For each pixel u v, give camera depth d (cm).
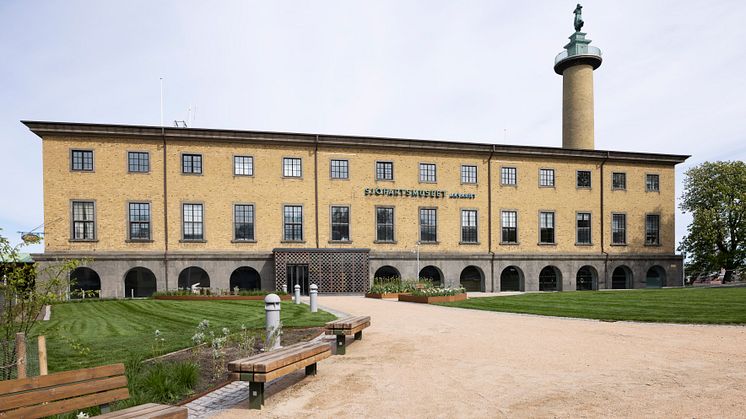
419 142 3591
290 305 2234
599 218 3959
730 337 1177
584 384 752
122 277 3064
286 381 800
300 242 3378
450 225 3659
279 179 3384
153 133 3166
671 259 4034
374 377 817
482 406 649
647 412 612
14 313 766
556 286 3962
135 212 3159
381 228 3528
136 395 684
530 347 1077
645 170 4091
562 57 4697
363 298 2811
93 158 3111
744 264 4159
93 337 1302
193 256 3164
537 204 3841
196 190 3250
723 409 620
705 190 4241
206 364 933
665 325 1399
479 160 3753
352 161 3509
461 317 1692
